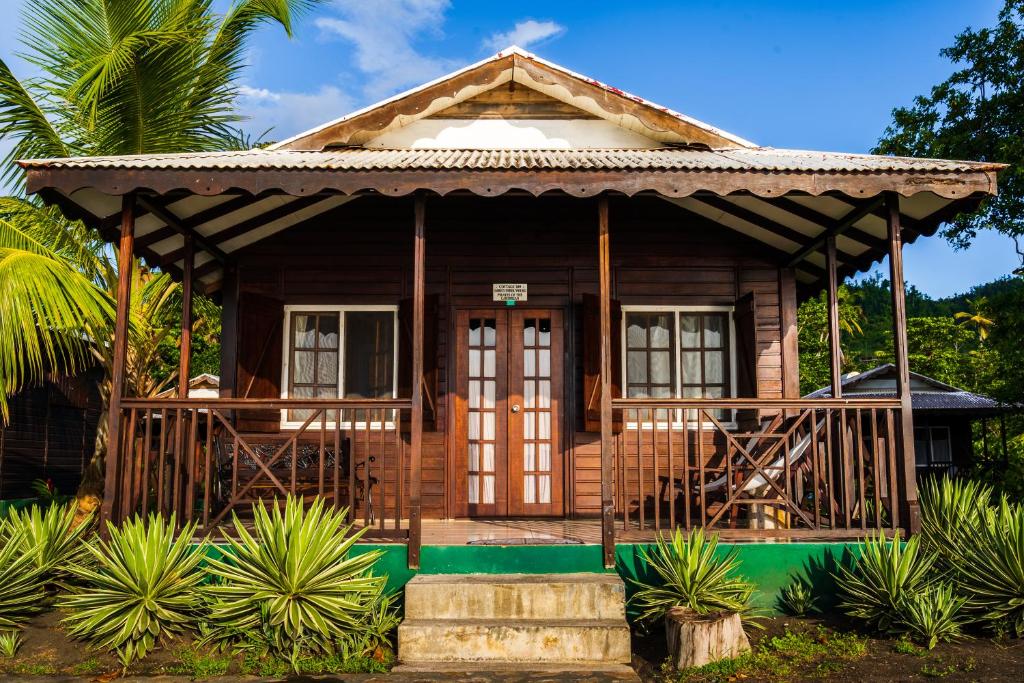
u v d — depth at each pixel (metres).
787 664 4.89
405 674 4.87
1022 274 14.09
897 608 5.23
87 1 9.10
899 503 5.98
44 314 7.00
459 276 8.19
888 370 17.66
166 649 5.28
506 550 5.76
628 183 5.86
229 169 5.82
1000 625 5.28
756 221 7.65
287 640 5.16
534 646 5.08
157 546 5.37
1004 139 13.81
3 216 8.77
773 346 8.18
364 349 8.16
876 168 5.82
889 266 6.13
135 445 6.14
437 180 5.85
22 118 8.91
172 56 9.09
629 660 5.07
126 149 9.64
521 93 8.15
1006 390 13.77
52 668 5.01
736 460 7.92
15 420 11.17
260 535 5.47
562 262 8.20
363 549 5.77
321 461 5.93
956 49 15.22
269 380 7.77
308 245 8.23
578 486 7.93
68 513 6.56
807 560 5.82
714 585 5.41
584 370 7.85
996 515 6.07
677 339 8.21
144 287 9.73
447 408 7.97
